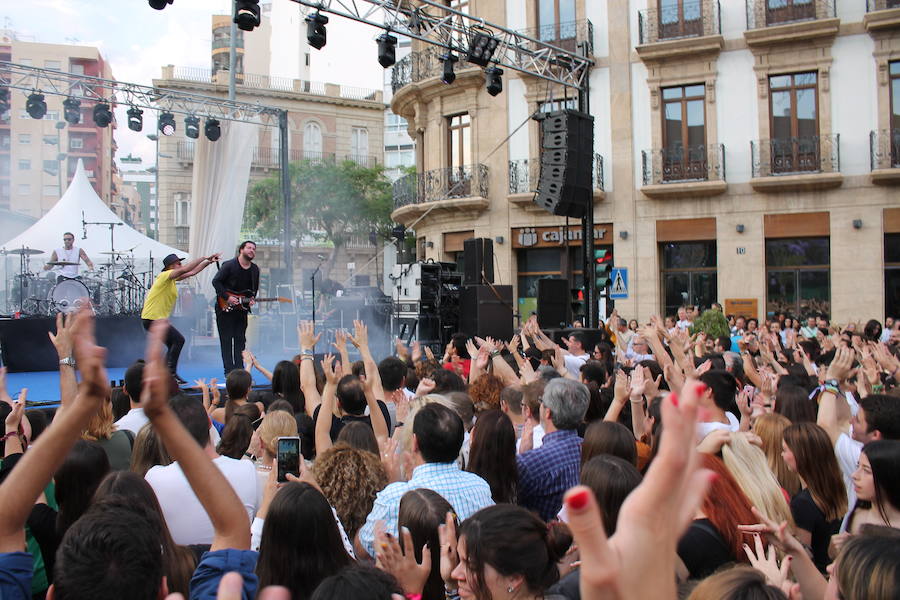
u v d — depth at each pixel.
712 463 2.76
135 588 1.79
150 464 3.66
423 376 6.62
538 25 21.56
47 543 2.91
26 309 15.73
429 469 3.28
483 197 21.92
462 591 2.25
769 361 7.34
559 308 13.51
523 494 3.73
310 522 2.25
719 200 20.02
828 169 19.02
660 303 20.67
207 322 18.00
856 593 1.87
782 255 19.73
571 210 13.31
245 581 2.17
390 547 2.38
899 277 18.72
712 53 19.94
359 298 15.54
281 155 18.22
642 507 1.06
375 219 35.72
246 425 4.17
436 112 23.12
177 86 40.94
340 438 3.81
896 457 2.69
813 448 3.17
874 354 6.18
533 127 21.59
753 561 2.34
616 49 20.86
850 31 18.89
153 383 1.95
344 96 44.38
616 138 20.86
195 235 17.97
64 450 1.85
